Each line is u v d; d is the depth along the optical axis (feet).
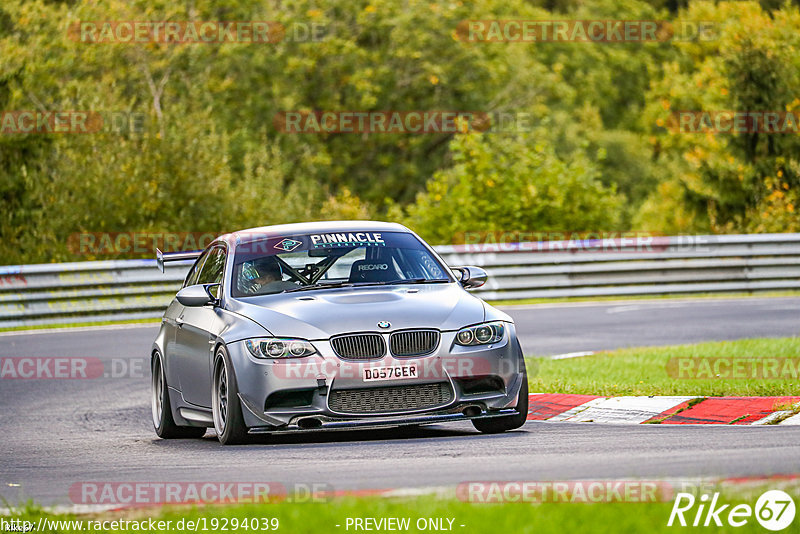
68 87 396.98
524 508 65.16
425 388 102.83
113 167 364.58
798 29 468.75
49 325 259.60
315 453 97.30
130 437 122.62
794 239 307.58
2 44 402.52
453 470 83.66
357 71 540.52
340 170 550.36
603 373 146.41
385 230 121.60
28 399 155.63
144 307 272.92
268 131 531.09
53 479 91.86
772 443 92.22
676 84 564.30
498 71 561.02
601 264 300.61
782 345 167.94
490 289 293.02
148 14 481.46
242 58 525.34
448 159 562.25
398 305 105.81
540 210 395.34
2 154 367.25
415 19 555.69
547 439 101.19
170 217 369.30
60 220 355.56
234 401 103.96
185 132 381.60
